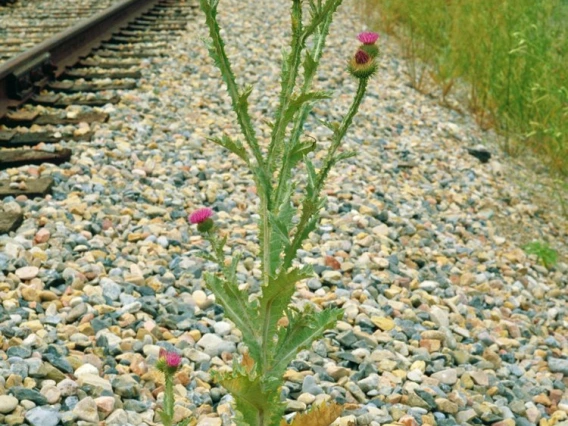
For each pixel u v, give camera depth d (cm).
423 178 318
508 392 179
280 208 98
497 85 387
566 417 173
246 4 635
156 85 386
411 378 174
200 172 284
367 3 594
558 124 343
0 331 165
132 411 147
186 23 541
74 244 213
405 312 204
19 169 257
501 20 398
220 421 147
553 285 255
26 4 593
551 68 357
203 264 215
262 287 91
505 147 379
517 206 315
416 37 504
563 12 412
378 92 422
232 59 454
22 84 330
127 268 206
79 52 416
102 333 172
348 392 165
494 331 210
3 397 140
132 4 550
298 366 172
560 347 210
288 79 93
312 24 92
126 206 246
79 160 274
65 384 148
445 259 248
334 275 216
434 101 433
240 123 93
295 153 95
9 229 213
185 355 170
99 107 340
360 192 284
